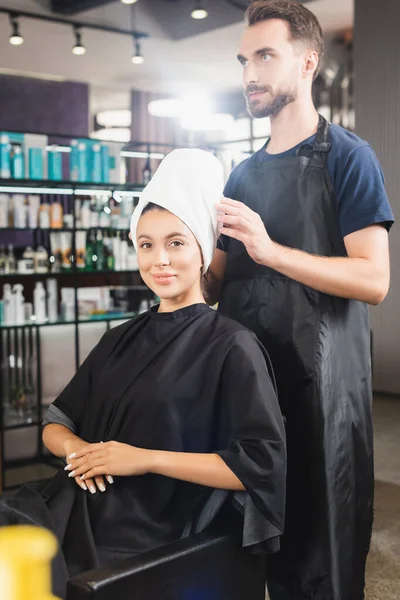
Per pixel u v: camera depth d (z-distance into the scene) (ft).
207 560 3.82
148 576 3.49
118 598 3.34
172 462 4.04
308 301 5.01
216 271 5.68
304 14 4.99
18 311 13.03
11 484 12.17
